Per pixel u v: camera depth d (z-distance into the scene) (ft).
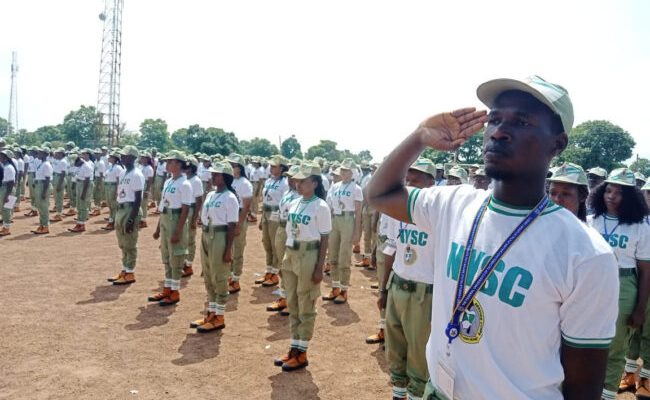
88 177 42.86
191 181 29.81
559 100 5.00
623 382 17.53
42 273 29.55
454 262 5.60
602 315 4.76
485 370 5.07
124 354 18.60
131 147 27.66
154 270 31.35
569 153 117.60
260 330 21.84
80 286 27.30
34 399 14.94
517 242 5.10
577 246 4.83
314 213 17.52
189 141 163.22
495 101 5.49
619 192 14.71
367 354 19.71
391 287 13.87
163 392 15.75
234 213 20.89
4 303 23.80
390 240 16.02
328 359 19.06
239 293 27.86
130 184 27.45
